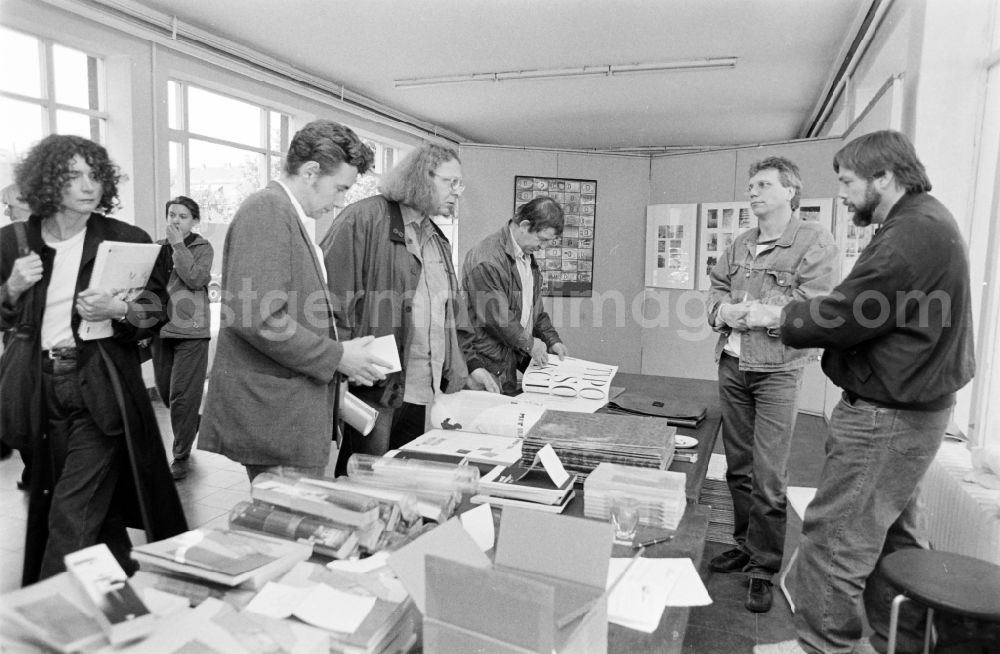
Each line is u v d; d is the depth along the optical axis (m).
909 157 1.74
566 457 1.57
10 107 4.12
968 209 2.83
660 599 1.01
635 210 7.91
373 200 2.07
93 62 4.71
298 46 5.70
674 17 4.73
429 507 1.24
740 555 2.73
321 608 0.87
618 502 1.30
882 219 1.88
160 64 4.99
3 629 0.73
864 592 2.11
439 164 2.05
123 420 2.00
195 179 5.61
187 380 3.68
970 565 1.63
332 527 1.07
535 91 6.83
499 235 2.96
